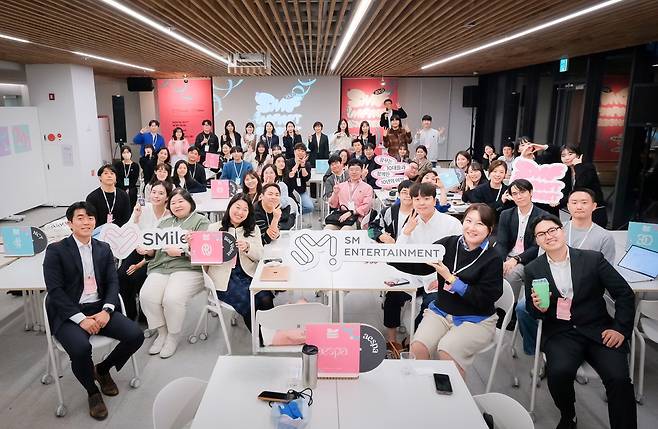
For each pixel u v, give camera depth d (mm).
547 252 2838
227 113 12711
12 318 4184
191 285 3650
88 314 3051
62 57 7828
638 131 6824
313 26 6059
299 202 6402
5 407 2963
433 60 8977
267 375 2088
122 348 3025
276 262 3561
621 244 4125
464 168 6793
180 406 1955
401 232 3611
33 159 8570
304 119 12781
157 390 3166
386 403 1915
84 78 9141
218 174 8148
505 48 7078
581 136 8023
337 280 3193
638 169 6926
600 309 2727
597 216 4730
